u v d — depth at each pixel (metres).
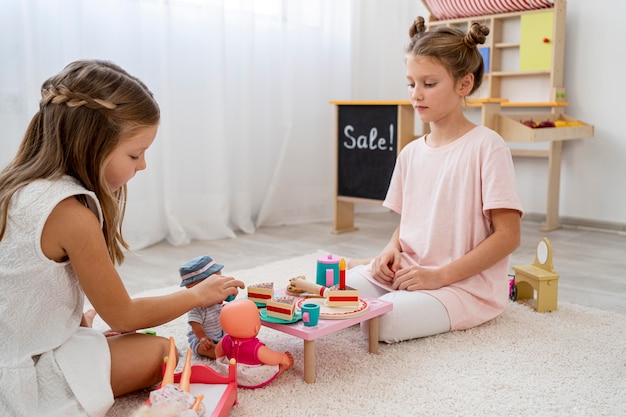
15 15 1.95
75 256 0.92
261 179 2.75
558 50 2.63
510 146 2.92
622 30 2.56
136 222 2.29
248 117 2.57
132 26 2.21
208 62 2.41
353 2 2.89
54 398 0.90
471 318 1.36
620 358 1.22
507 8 2.72
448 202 1.42
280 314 1.13
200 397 0.89
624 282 1.84
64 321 0.95
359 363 1.19
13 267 0.91
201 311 1.21
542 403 1.03
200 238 2.46
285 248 2.31
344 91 2.94
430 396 1.05
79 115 0.92
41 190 0.91
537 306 1.50
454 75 1.37
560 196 2.79
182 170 2.41
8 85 1.96
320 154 2.90
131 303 0.99
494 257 1.37
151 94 1.00
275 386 1.09
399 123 2.39
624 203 2.63
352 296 1.18
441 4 2.87
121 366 1.00
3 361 0.90
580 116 2.71
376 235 2.56
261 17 2.63
